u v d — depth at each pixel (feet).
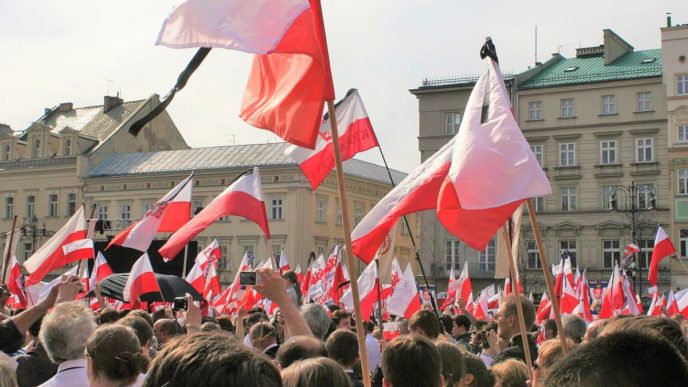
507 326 29.55
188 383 8.06
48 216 244.63
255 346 29.37
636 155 190.39
